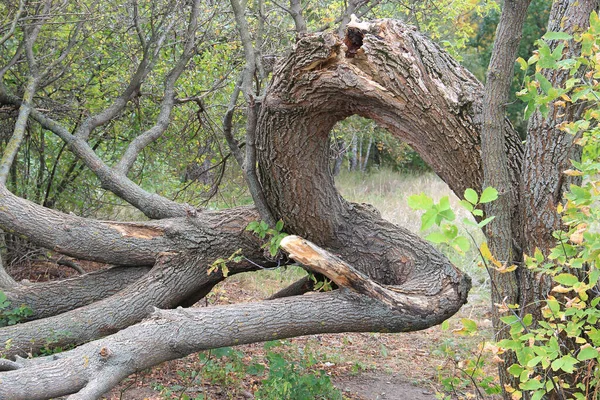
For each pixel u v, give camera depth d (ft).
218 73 27.04
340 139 33.42
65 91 25.57
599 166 8.75
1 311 17.25
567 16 11.75
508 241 11.94
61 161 26.84
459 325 25.41
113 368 12.66
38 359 12.85
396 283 16.85
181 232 17.63
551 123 11.94
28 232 17.11
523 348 9.30
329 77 13.48
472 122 13.12
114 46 26.43
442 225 7.88
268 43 25.95
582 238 8.42
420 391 18.08
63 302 17.72
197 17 24.98
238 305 14.44
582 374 11.29
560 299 11.86
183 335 13.58
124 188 19.94
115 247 17.39
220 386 16.65
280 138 15.15
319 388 15.83
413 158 74.43
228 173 28.86
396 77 13.20
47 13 21.76
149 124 27.25
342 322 14.60
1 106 22.68
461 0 27.58
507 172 11.85
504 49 11.41
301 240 14.65
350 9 21.35
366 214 17.39
